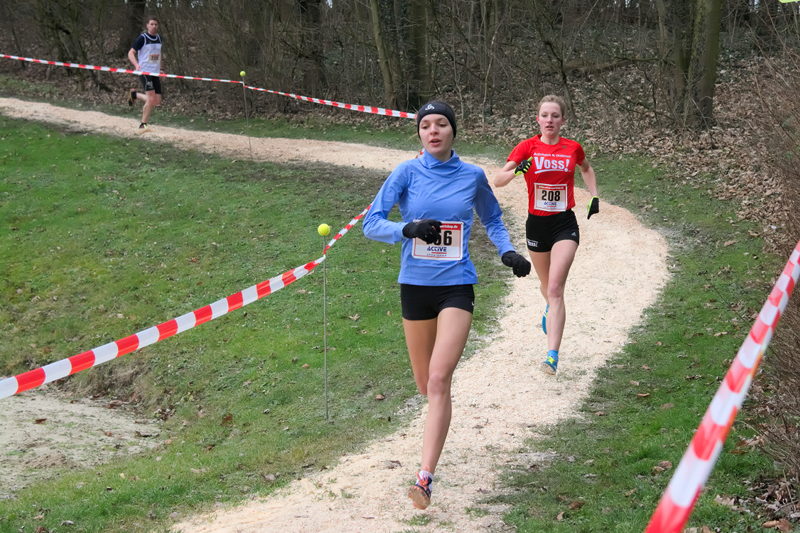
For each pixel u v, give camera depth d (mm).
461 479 5496
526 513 4875
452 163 4746
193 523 5223
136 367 10430
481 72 20797
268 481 5957
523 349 8453
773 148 7188
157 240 14211
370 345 9617
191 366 10086
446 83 22219
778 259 9594
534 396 7250
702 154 15633
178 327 5648
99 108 23531
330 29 22734
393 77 21531
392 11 21547
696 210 12969
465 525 4754
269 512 5199
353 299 11000
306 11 22594
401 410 7664
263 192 15828
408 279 4703
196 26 23469
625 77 21188
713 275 10320
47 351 11523
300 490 5574
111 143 19625
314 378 9031
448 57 22094
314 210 14680
